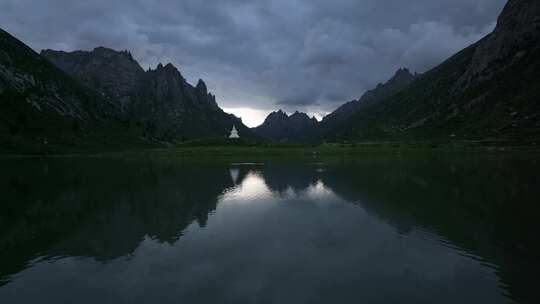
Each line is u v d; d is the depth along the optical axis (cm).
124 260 2080
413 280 1719
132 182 5753
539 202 3503
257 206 3669
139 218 3153
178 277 1809
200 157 13912
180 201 3988
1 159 12056
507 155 10812
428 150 14925
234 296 1574
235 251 2217
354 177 6081
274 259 2064
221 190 4831
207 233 2650
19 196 4344
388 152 14712
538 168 6531
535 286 1620
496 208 3297
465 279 1720
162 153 15325
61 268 1969
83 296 1605
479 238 2384
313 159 11938
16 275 1873
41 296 1612
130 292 1638
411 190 4497
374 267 1909
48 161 11469
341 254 2133
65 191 4747
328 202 3828
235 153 15075
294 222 2961
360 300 1517
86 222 3019
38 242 2458
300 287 1658
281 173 7112
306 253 2161
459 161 9112
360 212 3297
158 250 2258
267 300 1530
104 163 10681
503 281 1683
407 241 2362
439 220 2919
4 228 2841
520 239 2342
